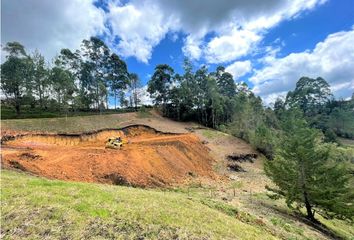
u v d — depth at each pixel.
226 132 58.56
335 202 17.98
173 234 8.34
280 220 15.94
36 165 18.05
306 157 19.39
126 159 24.05
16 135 31.62
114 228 8.00
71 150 24.70
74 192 10.55
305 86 91.62
